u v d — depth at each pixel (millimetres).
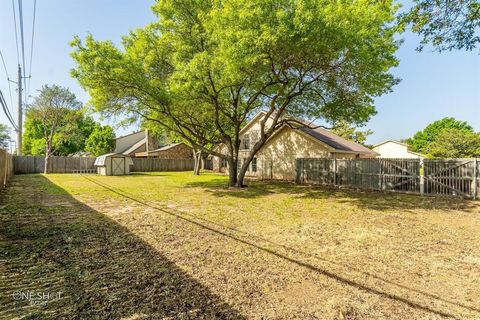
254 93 11648
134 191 11156
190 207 7617
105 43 9719
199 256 3773
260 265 3467
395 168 11203
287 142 17484
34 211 6758
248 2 7137
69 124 21359
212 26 9117
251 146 20766
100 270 3232
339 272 3268
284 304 2523
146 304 2467
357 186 12562
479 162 9023
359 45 7461
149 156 29219
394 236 4824
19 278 2963
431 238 4715
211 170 29141
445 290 2828
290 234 4934
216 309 2414
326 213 6836
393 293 2756
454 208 7551
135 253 3855
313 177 14844
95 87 9945
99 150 27031
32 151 28141
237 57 7664
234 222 5836
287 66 8641
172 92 10016
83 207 7453
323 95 11062
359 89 9758
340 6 7031
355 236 4816
